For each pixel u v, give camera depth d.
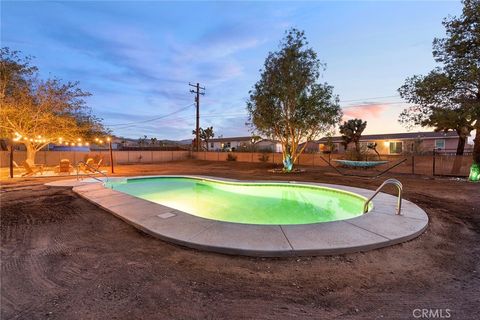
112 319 2.24
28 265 3.35
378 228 4.58
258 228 4.57
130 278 3.00
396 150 27.53
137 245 4.09
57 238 4.41
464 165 13.91
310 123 16.05
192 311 2.37
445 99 11.12
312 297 2.62
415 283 2.91
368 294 2.67
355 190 8.65
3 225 5.14
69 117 16.83
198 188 11.90
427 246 4.05
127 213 5.68
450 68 10.75
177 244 4.09
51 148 28.38
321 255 3.65
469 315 2.34
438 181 11.45
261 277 3.04
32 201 7.32
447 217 5.68
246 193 10.87
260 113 16.67
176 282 2.91
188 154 32.41
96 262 3.44
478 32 9.85
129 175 14.95
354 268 3.28
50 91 15.28
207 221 5.04
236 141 43.88
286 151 17.31
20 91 14.70
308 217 7.31
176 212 5.76
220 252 3.76
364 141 29.70
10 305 2.46
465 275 3.12
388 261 3.49
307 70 15.84
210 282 2.92
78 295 2.63
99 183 10.53
